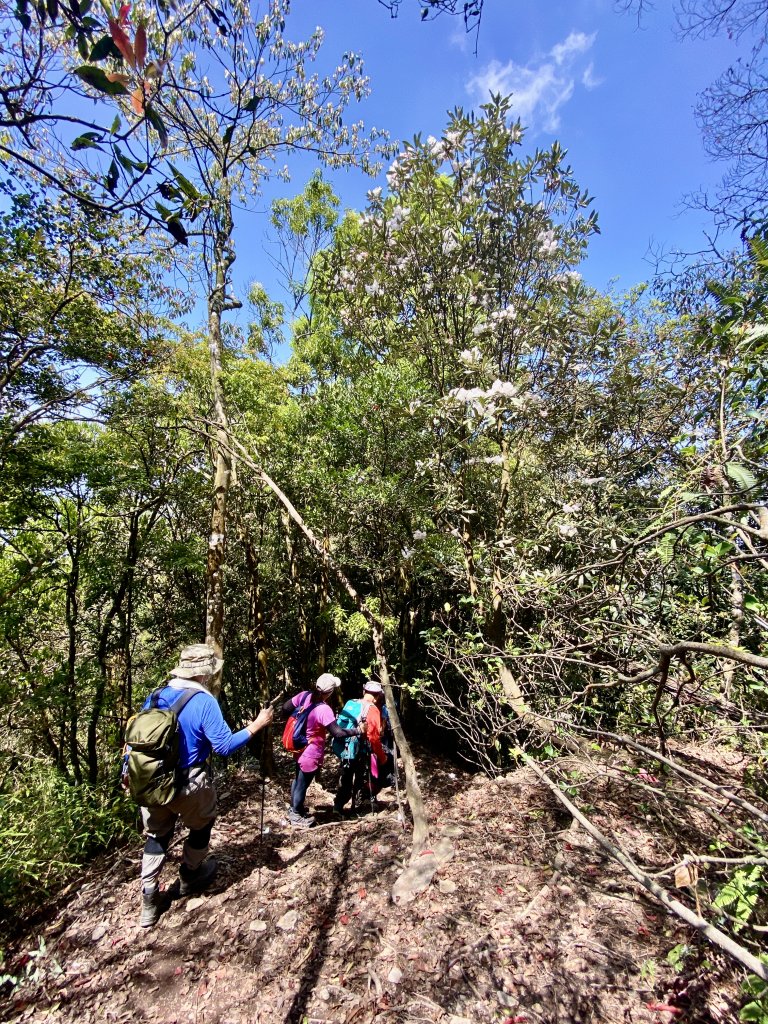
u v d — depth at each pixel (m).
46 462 4.52
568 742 2.44
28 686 4.43
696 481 2.11
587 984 2.03
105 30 1.00
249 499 5.64
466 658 3.59
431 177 3.81
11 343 4.07
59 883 3.29
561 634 2.61
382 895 2.80
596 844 2.84
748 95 3.22
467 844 3.19
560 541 3.60
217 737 2.67
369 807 4.31
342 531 5.68
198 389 5.52
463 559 4.84
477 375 3.99
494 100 3.52
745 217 3.24
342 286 4.66
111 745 5.15
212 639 3.88
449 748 6.32
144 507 4.86
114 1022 2.18
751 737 2.04
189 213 1.26
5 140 2.03
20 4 1.00
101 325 4.41
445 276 4.04
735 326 2.12
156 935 2.67
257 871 3.19
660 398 3.76
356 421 5.18
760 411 2.08
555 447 4.48
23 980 2.40
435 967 2.24
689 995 1.91
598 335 3.63
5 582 4.55
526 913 2.46
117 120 1.07
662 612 2.20
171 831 2.81
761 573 2.01
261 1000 2.21
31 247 3.73
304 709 4.05
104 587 4.73
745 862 1.49
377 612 5.56
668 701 2.40
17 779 3.80
